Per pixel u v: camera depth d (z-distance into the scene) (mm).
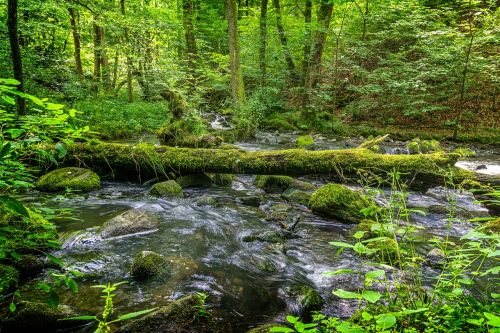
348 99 18781
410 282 3484
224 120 15547
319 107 17062
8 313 2697
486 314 1158
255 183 7797
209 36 22250
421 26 16031
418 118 16047
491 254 1805
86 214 5344
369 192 3203
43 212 3074
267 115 18078
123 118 12898
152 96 17422
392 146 12766
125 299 3176
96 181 6652
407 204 6680
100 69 16984
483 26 12828
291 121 17031
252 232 5012
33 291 3148
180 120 9805
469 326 1849
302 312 3143
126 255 4086
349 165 6055
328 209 5723
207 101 17750
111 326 2746
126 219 4836
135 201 6145
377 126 16125
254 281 3719
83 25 13758
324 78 18766
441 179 5762
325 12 14484
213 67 20781
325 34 15133
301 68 18859
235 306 3213
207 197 6371
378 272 1487
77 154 6719
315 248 4660
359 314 2215
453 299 2215
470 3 12984
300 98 19516
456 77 14977
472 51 13711
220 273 3828
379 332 1491
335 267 4121
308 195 6766
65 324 2727
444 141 13625
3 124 2252
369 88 15430
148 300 3186
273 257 4340
